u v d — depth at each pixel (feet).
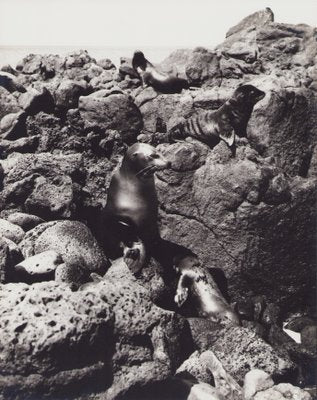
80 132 19.44
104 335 13.32
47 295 13.37
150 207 16.87
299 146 17.92
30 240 16.67
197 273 16.53
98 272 16.60
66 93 19.61
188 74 19.74
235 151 17.48
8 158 18.78
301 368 15.01
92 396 12.94
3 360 12.51
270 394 13.30
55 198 17.62
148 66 19.98
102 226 17.33
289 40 20.12
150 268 16.44
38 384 12.50
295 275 17.49
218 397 13.41
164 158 16.56
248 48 19.98
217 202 17.29
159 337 13.99
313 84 18.72
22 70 22.02
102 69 21.33
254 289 17.34
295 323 16.94
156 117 19.15
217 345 14.56
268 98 17.47
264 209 17.10
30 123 19.44
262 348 14.30
